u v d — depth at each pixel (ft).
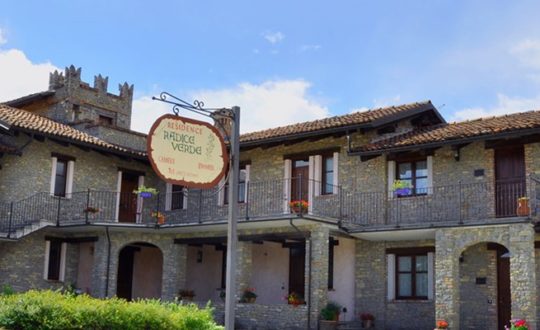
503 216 71.10
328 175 84.07
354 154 78.07
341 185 82.12
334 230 77.15
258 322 77.30
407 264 78.23
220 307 81.46
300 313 74.38
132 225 84.48
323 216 77.15
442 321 67.00
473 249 73.36
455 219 73.61
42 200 86.69
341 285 81.56
